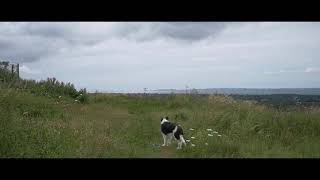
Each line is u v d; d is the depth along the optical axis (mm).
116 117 20656
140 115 21625
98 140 13320
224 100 24234
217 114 18516
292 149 13766
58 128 14258
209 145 13508
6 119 13906
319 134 15977
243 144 14039
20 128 13148
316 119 17281
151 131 17078
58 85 25500
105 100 25984
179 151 13344
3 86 20625
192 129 16312
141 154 12734
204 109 22062
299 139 15109
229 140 14500
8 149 11195
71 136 13469
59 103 21047
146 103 25781
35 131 13164
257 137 15367
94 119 19094
